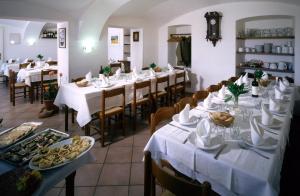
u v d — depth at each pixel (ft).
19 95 20.12
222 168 4.50
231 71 17.83
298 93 12.44
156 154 5.80
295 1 13.70
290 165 8.73
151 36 21.49
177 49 21.16
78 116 10.43
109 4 15.10
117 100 11.57
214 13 17.62
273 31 15.98
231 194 4.50
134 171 8.22
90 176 7.89
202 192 3.38
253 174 4.09
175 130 6.04
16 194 3.39
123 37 25.05
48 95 14.49
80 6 14.80
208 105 7.94
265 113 6.29
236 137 5.55
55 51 29.73
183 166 5.30
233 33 17.22
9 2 12.87
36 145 4.93
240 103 8.75
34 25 25.72
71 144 4.93
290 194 7.10
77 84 11.63
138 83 11.97
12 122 13.19
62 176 4.24
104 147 10.12
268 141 5.24
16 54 27.40
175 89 16.57
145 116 14.23
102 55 18.30
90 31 16.81
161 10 18.61
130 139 10.98
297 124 13.01
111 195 6.93
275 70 15.98
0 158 4.45
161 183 4.05
